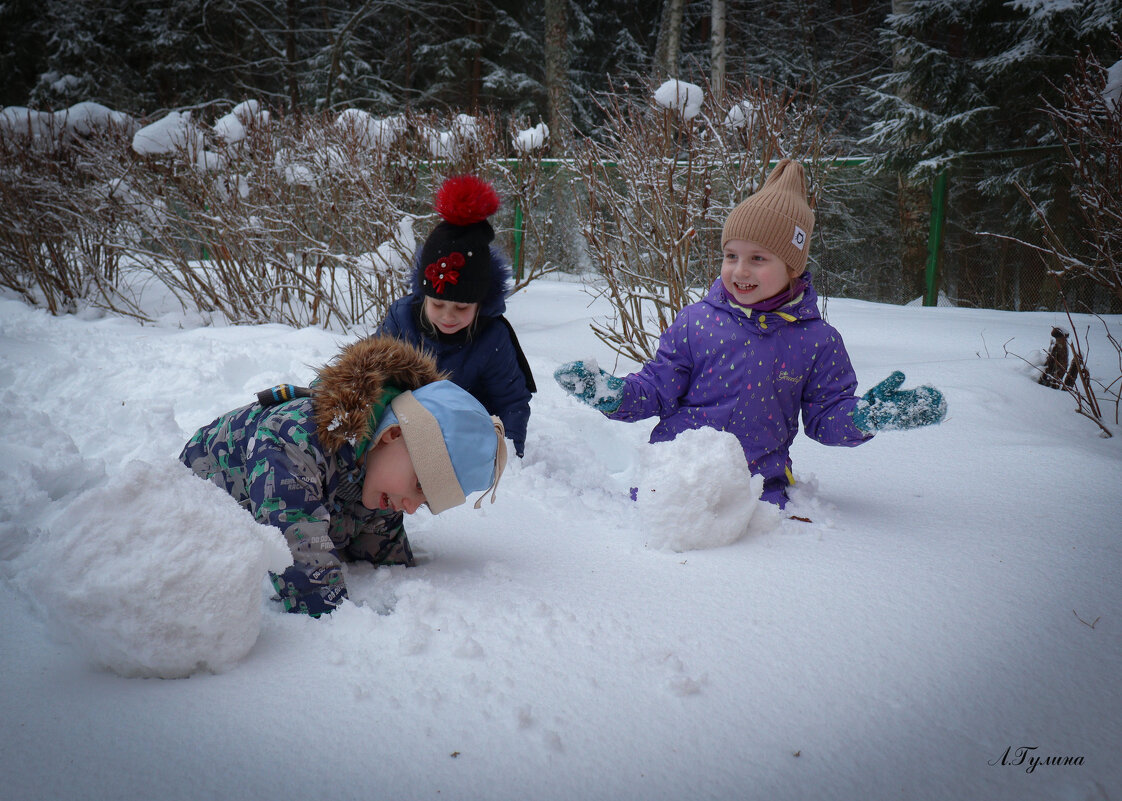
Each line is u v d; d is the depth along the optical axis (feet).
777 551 7.02
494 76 62.28
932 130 30.99
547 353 16.40
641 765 4.17
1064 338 12.90
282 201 19.66
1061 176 26.45
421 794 3.91
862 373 14.03
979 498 8.45
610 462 11.55
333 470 5.82
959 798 4.01
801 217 8.13
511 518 7.89
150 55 63.41
